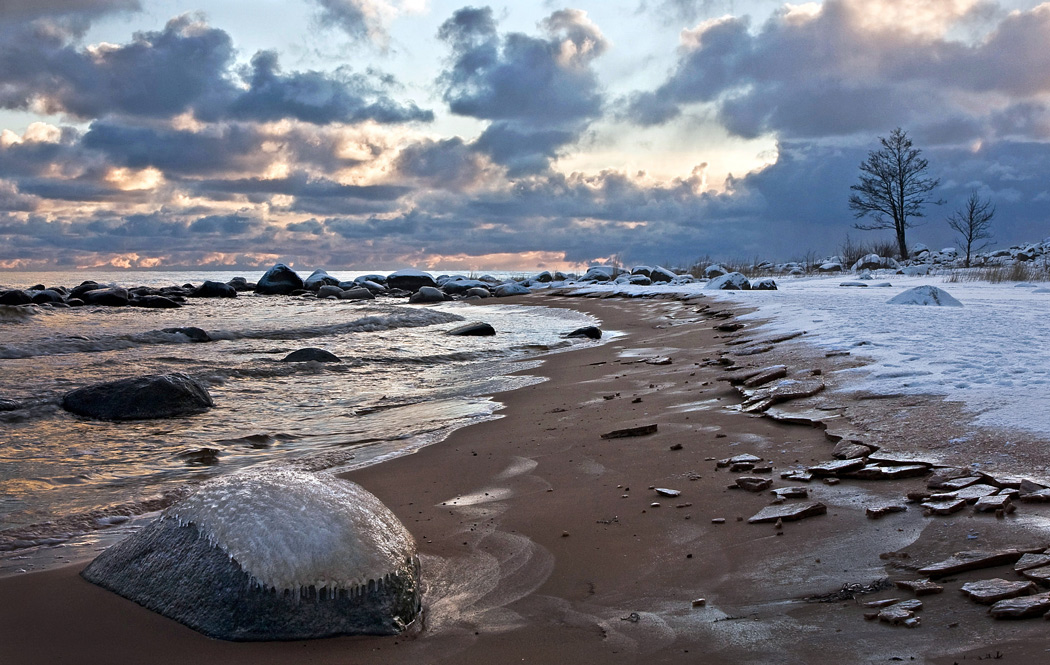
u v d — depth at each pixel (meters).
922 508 4.13
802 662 2.75
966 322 11.30
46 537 4.70
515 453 6.22
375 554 3.40
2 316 20.61
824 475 4.86
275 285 37.97
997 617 2.91
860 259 42.16
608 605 3.38
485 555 4.05
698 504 4.60
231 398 9.61
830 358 8.76
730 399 7.52
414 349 14.24
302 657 3.04
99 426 7.96
